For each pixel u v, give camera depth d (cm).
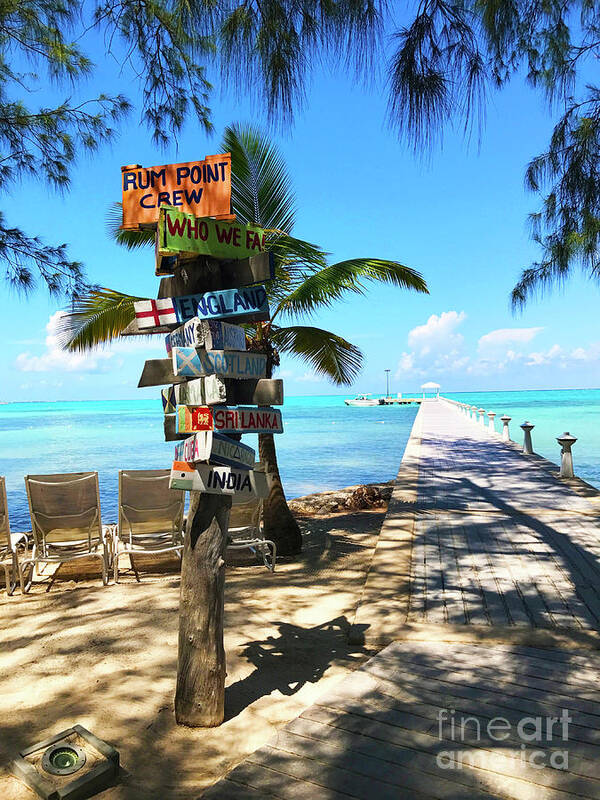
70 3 505
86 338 754
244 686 388
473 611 491
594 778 269
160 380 374
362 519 984
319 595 578
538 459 1547
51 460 2553
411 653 412
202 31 315
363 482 1816
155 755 312
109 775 289
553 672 378
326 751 295
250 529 682
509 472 1326
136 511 660
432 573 602
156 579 641
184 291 369
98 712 354
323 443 3266
